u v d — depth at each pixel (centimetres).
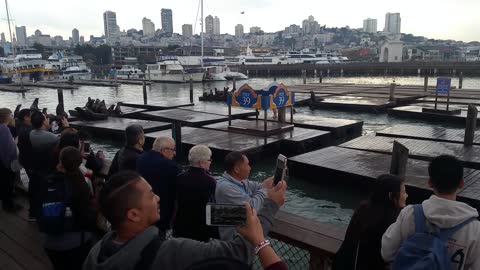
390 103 2477
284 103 1552
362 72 7544
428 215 199
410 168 992
